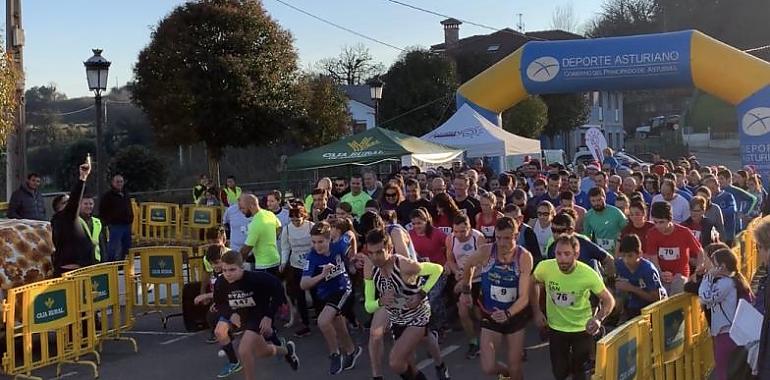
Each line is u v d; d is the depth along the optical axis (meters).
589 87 19.98
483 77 20.81
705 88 19.06
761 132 18.22
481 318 6.66
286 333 10.09
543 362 8.34
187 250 11.36
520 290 6.35
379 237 6.41
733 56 18.48
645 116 75.25
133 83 25.22
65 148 35.81
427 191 12.89
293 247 9.85
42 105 57.03
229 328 7.26
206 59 24.00
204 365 8.67
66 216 9.42
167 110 24.25
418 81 42.25
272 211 11.40
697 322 6.86
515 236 6.37
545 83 20.12
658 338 5.95
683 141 58.03
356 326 10.06
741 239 10.02
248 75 24.50
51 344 9.24
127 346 9.65
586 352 6.24
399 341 6.59
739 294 5.89
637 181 12.99
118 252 13.57
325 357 8.84
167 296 11.35
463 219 8.48
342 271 8.12
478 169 18.20
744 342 4.85
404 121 42.22
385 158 15.68
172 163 33.69
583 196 12.20
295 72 26.05
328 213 11.87
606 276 7.65
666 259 7.99
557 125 51.09
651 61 19.06
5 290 8.80
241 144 25.22
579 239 7.43
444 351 8.88
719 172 13.62
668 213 7.93
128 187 28.33
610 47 19.52
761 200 14.18
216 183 25.44
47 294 8.12
